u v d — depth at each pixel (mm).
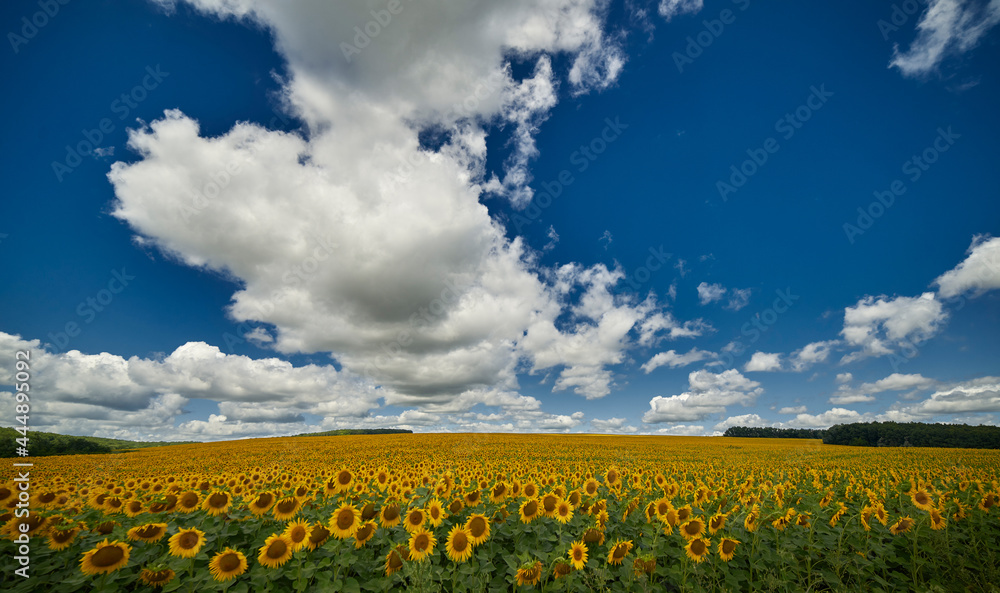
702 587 6371
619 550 6277
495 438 72500
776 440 88938
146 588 5477
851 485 12977
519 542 6836
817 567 7371
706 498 9750
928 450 57375
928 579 7309
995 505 8633
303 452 45031
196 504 7598
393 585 6008
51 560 5820
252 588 5824
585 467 21000
